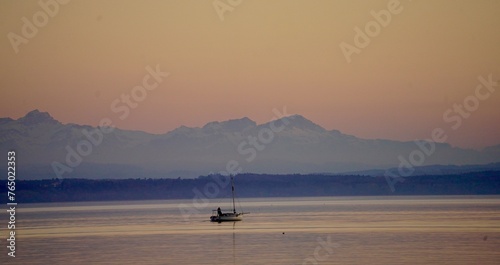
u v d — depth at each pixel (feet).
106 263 548.31
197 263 542.16
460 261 526.16
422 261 528.22
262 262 542.57
